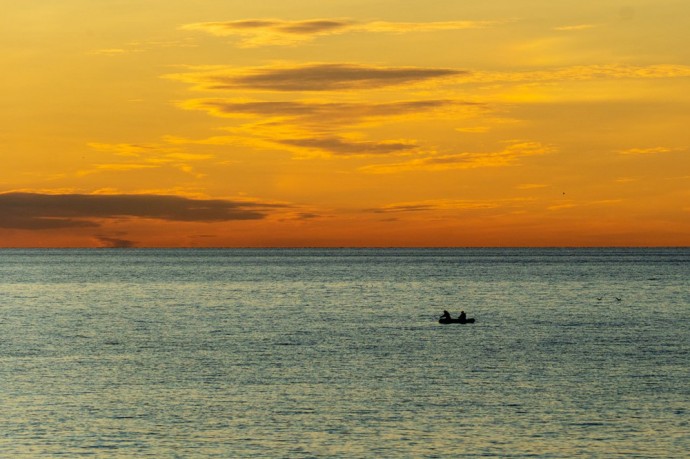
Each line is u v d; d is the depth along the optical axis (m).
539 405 85.38
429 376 100.62
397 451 71.19
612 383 96.00
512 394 90.31
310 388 93.69
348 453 70.69
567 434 75.50
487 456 70.06
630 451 71.00
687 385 94.75
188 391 92.06
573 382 96.69
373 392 91.44
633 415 81.44
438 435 75.31
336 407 84.75
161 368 106.62
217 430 76.81
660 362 110.62
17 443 72.94
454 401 87.12
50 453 70.56
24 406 84.94
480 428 77.31
